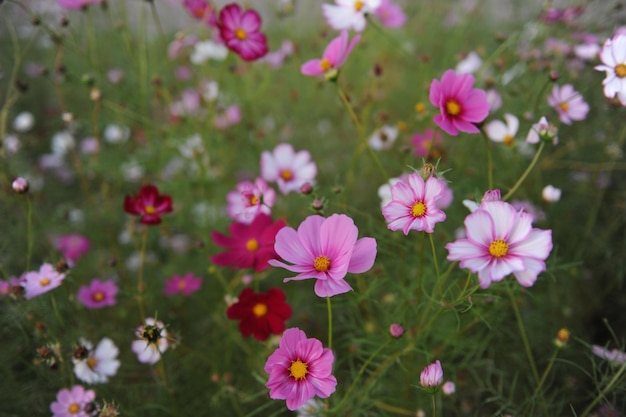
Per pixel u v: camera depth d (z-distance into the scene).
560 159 0.97
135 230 1.02
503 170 0.90
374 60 1.22
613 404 0.74
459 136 0.97
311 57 1.23
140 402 0.81
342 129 1.14
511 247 0.56
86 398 0.71
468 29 1.21
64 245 0.97
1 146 0.92
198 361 0.86
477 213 0.56
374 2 0.81
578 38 0.98
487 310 0.76
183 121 1.04
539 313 0.84
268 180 0.84
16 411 0.79
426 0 1.28
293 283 0.92
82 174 1.06
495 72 0.99
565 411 0.79
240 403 0.82
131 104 1.10
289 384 0.59
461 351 0.77
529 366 0.82
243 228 0.73
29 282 0.74
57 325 0.81
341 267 0.58
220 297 0.92
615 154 0.91
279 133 1.17
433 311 0.73
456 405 0.80
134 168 1.09
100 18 1.27
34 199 1.02
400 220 0.60
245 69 1.11
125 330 0.90
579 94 0.81
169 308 0.93
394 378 0.80
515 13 1.20
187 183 0.99
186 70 1.19
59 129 1.15
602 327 0.89
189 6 1.04
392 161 0.93
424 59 1.02
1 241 0.89
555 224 0.91
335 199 0.91
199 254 1.01
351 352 0.81
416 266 0.81
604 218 0.96
